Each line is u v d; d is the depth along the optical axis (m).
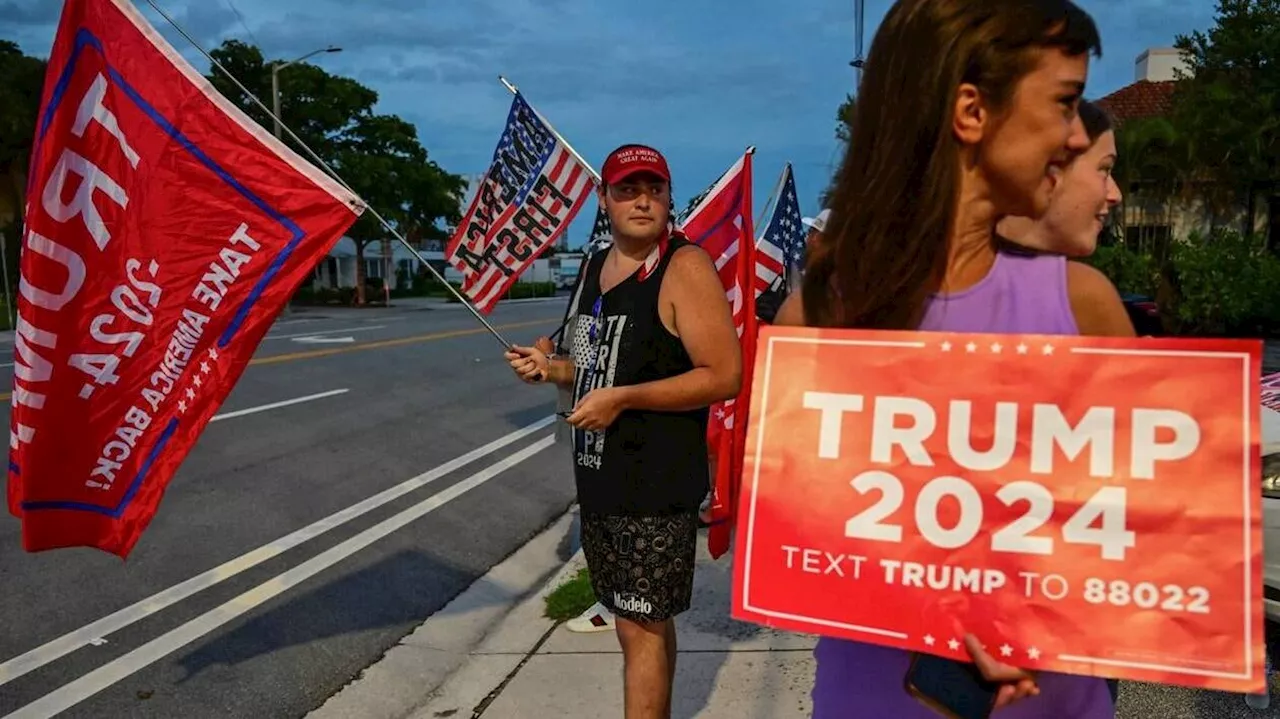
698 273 2.41
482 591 4.66
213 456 7.48
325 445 8.02
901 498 1.30
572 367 2.77
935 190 1.28
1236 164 21.11
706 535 5.05
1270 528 3.45
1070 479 1.23
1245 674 1.15
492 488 6.71
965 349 1.28
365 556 5.16
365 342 18.14
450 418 9.53
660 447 2.41
